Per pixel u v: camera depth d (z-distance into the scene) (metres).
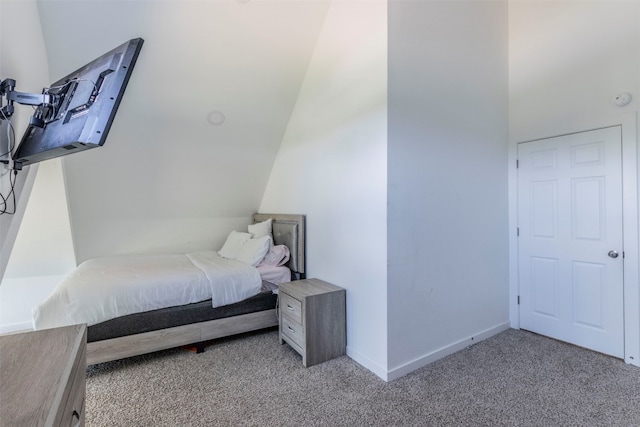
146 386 2.20
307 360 2.46
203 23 2.57
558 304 2.95
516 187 3.25
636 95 2.49
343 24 2.71
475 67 2.94
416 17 2.46
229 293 2.88
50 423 0.69
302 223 3.30
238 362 2.54
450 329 2.70
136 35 2.46
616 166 2.60
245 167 3.93
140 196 3.60
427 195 2.52
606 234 2.66
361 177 2.51
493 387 2.17
